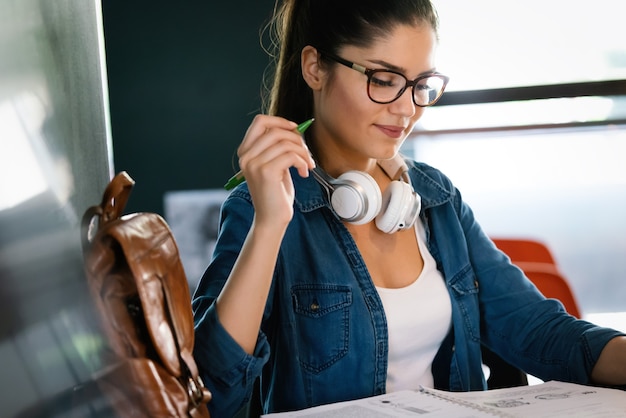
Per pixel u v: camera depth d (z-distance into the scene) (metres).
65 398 0.88
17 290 0.84
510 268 1.80
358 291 1.58
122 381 0.98
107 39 4.12
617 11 4.35
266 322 1.60
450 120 4.58
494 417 1.21
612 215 5.14
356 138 1.55
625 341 1.51
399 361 1.61
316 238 1.61
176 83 4.14
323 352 1.56
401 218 1.56
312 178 1.63
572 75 4.45
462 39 4.46
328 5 1.57
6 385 0.79
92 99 1.28
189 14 4.10
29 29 1.01
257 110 4.12
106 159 1.33
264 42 4.09
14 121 0.94
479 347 1.71
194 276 4.15
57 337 0.89
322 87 1.60
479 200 5.23
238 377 1.33
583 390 1.41
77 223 1.12
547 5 4.39
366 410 1.27
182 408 1.03
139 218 1.08
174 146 4.17
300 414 1.27
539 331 1.68
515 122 4.50
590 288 4.76
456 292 1.70
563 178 5.12
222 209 1.63
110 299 1.01
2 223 0.84
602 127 4.53
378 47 1.49
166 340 1.05
